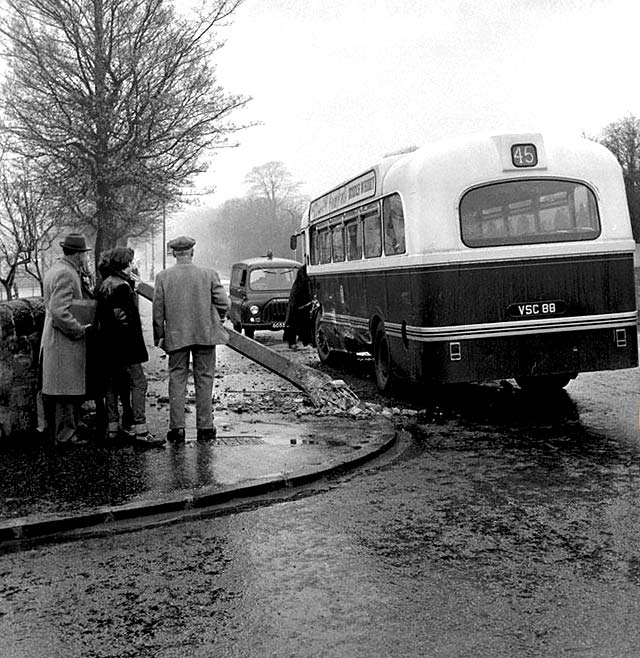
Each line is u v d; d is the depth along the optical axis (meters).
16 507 6.36
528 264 10.29
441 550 5.33
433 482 7.13
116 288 8.29
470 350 10.24
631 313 10.58
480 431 9.46
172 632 4.23
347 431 9.21
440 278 10.23
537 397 11.86
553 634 4.04
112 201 16.73
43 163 16.30
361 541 5.58
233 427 9.49
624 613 4.25
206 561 5.30
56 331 8.16
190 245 8.77
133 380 8.52
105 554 5.52
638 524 5.71
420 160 10.48
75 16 15.59
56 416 8.33
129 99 16.02
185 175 17.20
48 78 15.73
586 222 10.52
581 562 5.00
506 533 5.62
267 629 4.22
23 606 4.65
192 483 6.96
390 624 4.22
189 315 8.67
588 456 7.92
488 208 10.32
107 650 4.05
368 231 12.75
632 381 13.05
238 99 16.97
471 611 4.34
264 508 6.51
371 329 12.80
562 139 10.68
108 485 6.93
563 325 10.36
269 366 13.09
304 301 18.94
